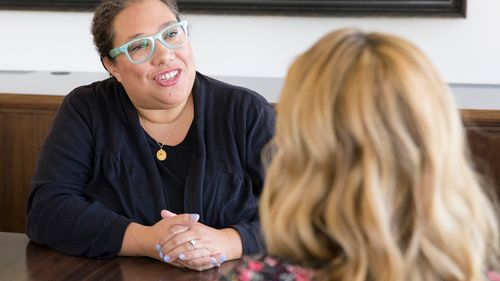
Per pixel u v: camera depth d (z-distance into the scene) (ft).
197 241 5.55
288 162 2.95
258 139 6.30
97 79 9.84
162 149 6.34
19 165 8.99
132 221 5.90
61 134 6.45
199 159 6.21
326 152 2.85
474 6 9.32
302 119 2.88
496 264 3.12
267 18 9.79
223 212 6.15
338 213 2.84
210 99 6.43
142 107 6.32
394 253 2.77
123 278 5.35
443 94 2.85
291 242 2.99
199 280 5.32
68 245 5.89
